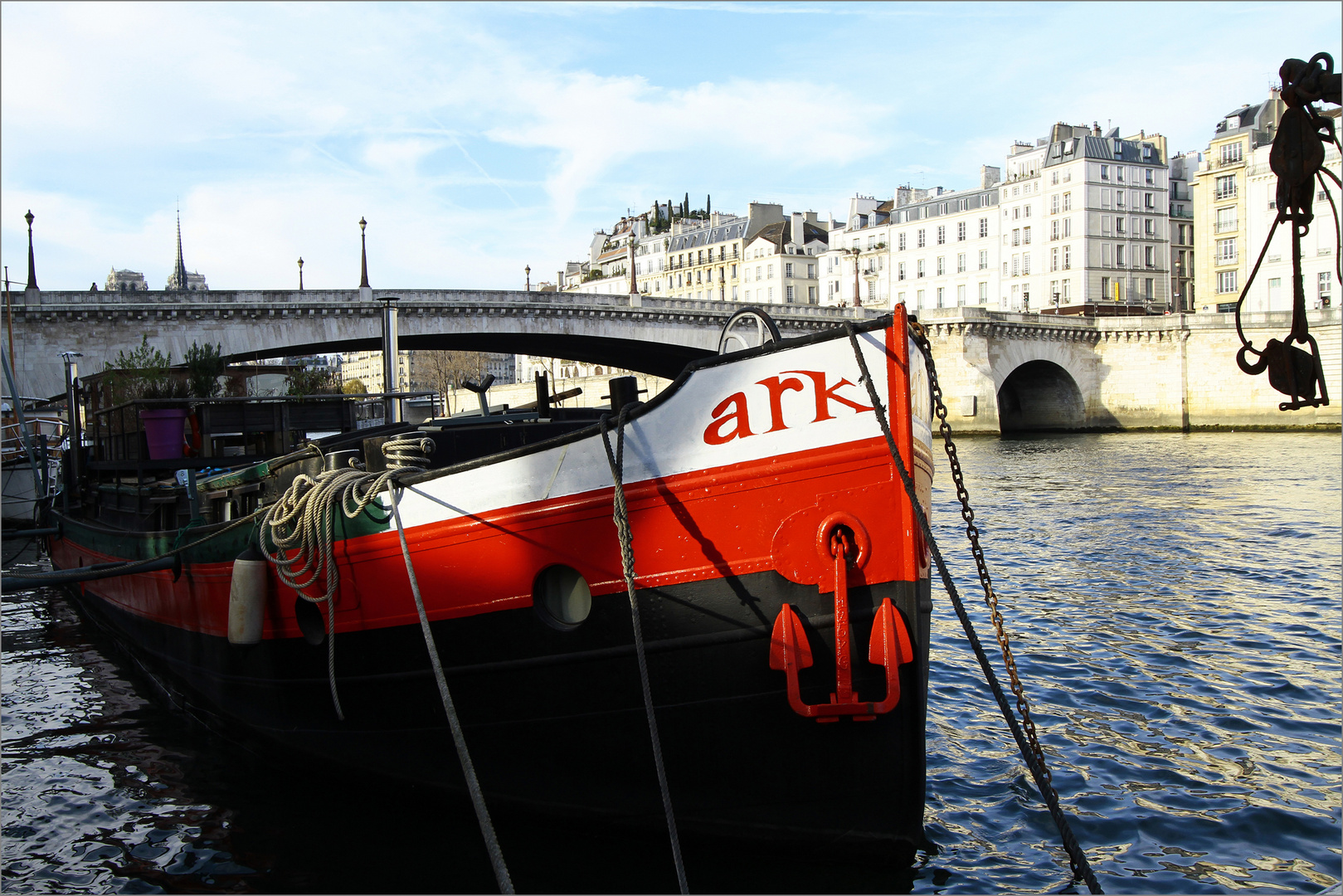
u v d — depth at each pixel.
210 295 36.00
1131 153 79.94
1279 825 6.54
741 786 5.66
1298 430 53.44
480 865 5.98
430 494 6.07
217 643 7.83
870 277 94.75
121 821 6.93
